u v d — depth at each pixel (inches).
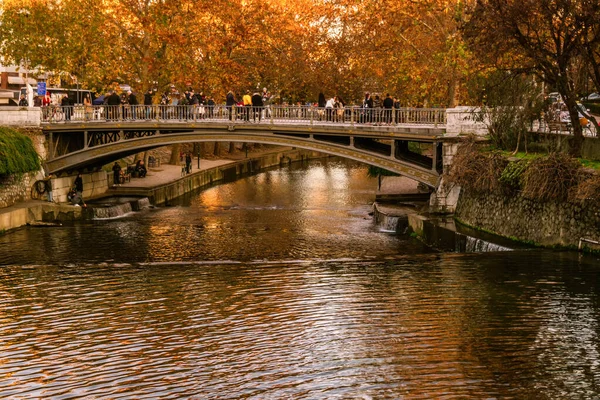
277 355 759.7
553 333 804.6
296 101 3159.5
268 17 2977.4
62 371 732.0
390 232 1679.4
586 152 1384.1
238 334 826.8
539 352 753.0
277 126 1815.9
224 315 898.7
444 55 2041.1
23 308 951.0
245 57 3006.9
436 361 733.9
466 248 1363.2
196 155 3329.2
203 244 1542.8
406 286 1011.9
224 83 2714.1
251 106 1849.2
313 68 3085.6
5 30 2495.1
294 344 789.9
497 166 1419.8
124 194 2150.6
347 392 667.4
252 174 3120.1
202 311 917.8
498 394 657.6
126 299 984.9
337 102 2012.8
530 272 1056.8
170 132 1947.6
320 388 676.1
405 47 2432.3
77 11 2427.4
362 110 1761.8
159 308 936.3
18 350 792.9
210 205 2162.9
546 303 908.0
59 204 1871.3
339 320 864.3
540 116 1549.0
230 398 661.9
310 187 2596.0
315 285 1035.9
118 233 1667.1
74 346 802.2
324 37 3125.0
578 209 1189.1
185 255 1424.7
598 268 1071.6
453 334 807.1
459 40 2003.0
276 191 2486.5
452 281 1025.5
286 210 2047.2
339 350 768.3
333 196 2340.1
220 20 2758.4
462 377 694.5
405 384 681.6
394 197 2032.5
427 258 1210.6
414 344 781.9
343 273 1112.8
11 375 725.3
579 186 1167.0
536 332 808.9
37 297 1006.4
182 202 2235.5
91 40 2458.2
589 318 852.0
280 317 884.0
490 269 1087.6
